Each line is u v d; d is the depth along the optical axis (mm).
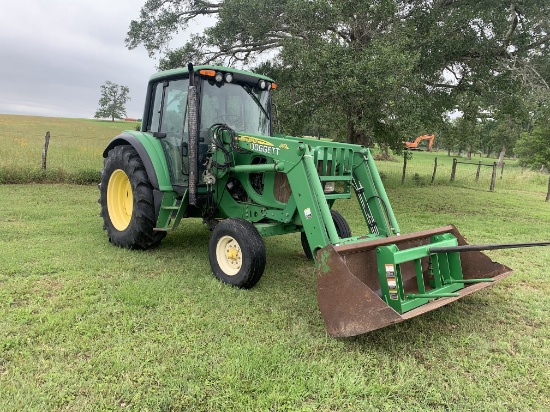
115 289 4426
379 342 3586
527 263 6316
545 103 10398
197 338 3473
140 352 3197
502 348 3592
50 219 7527
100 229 6988
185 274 5039
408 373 3135
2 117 76125
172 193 5602
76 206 8766
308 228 4230
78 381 2828
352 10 9531
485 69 11625
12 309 3824
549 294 4965
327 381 2973
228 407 2650
